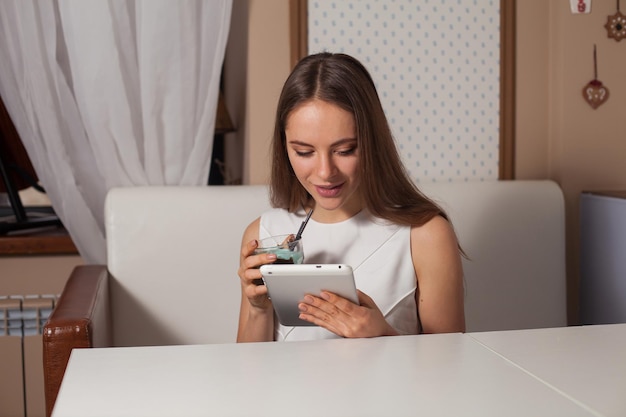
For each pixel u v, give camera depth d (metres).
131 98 2.37
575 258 2.67
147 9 2.28
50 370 1.63
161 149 2.40
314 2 2.47
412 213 1.65
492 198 2.47
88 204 2.46
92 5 2.24
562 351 1.15
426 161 2.60
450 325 1.64
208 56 2.37
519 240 2.47
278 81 2.47
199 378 1.04
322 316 1.37
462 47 2.59
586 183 2.65
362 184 1.62
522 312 2.47
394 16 2.53
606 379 1.03
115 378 1.05
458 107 2.61
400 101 2.56
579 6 2.58
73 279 2.08
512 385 1.00
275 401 0.96
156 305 2.27
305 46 2.46
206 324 2.29
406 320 1.67
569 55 2.60
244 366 1.09
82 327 1.64
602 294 2.52
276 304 1.42
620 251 2.41
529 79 2.65
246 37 2.47
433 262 1.64
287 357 1.14
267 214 1.79
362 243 1.68
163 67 2.33
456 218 2.43
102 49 2.27
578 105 2.62
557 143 2.64
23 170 2.72
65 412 0.93
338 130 1.46
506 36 2.61
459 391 0.98
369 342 1.21
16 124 2.38
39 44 2.27
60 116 2.35
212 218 2.29
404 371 1.06
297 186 1.73
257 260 1.45
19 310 2.47
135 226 2.27
